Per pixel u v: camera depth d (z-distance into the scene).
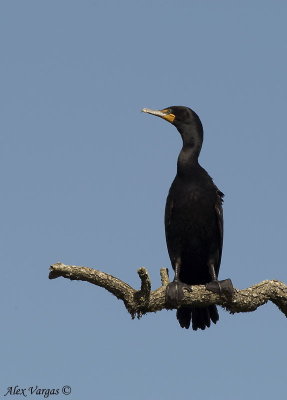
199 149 13.38
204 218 12.65
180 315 12.55
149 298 10.22
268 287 11.28
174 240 12.88
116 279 10.12
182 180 12.82
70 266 9.78
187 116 13.50
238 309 11.19
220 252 13.15
